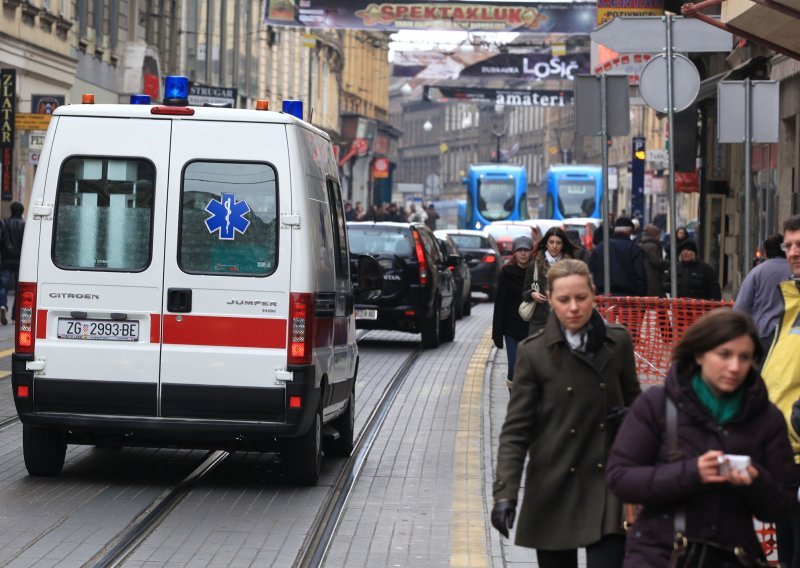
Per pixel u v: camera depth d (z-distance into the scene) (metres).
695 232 99.94
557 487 14.38
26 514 22.92
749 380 11.89
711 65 86.38
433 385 41.72
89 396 24.64
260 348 24.45
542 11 105.81
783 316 16.94
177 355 24.52
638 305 29.75
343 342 28.06
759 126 32.97
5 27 79.88
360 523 23.06
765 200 65.88
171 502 24.31
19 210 59.41
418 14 104.44
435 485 26.41
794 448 16.00
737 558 11.89
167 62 117.75
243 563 20.11
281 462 28.86
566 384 14.41
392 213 130.62
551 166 147.62
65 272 24.73
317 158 26.41
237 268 24.56
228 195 24.67
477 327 66.06
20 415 24.83
